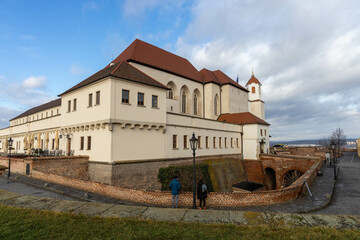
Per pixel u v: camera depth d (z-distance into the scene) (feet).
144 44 135.64
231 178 130.21
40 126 138.10
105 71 91.04
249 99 234.58
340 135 292.61
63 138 104.99
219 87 173.68
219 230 27.04
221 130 134.62
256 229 27.48
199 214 33.04
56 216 30.48
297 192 52.90
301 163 123.65
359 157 180.75
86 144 87.40
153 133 90.74
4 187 59.98
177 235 25.50
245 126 152.46
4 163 91.20
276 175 134.62
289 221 30.30
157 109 91.30
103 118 77.66
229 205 46.34
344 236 25.61
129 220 29.55
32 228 26.99
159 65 127.75
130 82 82.48
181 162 102.73
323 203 47.85
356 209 45.11
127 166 79.51
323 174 86.48
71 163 80.07
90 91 85.87
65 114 100.01
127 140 81.05
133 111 82.38
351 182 72.49
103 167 77.41
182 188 93.40
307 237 25.22
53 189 56.95
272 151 185.68
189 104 149.48
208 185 108.88
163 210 34.60
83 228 27.02
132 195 49.11
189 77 147.84
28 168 74.49
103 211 33.42
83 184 57.67
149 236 25.17
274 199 47.93
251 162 145.38
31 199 38.73
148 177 86.17
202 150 117.39
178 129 103.19
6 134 196.34
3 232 25.64
